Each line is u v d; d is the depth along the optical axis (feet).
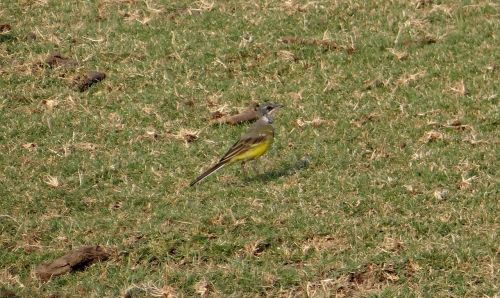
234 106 62.13
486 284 45.57
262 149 53.06
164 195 52.85
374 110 61.31
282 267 46.96
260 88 63.87
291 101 62.49
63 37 69.36
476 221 49.98
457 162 55.31
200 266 47.44
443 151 56.59
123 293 45.14
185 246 48.32
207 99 62.64
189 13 72.43
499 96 62.23
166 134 59.16
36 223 50.26
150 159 56.39
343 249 48.06
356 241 48.49
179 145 57.93
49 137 58.70
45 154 56.90
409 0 73.82
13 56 67.00
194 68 66.03
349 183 53.21
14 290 45.57
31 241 49.14
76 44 68.74
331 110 61.41
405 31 69.92
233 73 65.82
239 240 48.52
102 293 45.37
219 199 52.13
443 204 51.55
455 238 48.49
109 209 51.70
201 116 61.05
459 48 67.97
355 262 46.80
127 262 47.70
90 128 59.62
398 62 66.59
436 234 49.06
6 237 49.34
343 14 72.02
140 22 71.26
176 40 68.80
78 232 49.60
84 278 46.70
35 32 69.62
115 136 58.80
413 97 62.59
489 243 48.06
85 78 64.44
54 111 61.41
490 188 52.65
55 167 55.47
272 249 48.29
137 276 46.47
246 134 52.95
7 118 60.49
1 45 67.97
